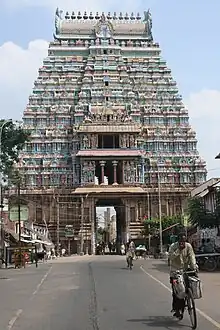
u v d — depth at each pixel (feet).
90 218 317.01
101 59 353.10
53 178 330.54
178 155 339.77
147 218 311.06
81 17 368.07
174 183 334.44
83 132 324.39
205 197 177.27
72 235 314.96
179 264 46.78
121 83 349.20
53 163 331.98
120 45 363.97
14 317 51.44
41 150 336.29
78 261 204.13
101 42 358.64
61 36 361.10
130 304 60.49
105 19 362.12
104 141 332.60
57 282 96.58
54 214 321.11
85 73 350.23
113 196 319.06
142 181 328.90
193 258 46.44
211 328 43.04
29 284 93.97
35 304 62.54
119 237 346.74
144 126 343.67
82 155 320.50
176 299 47.06
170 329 42.78
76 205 320.70
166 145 341.82
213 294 71.56
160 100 352.08
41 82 350.43
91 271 130.93
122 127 326.65
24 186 322.75
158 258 241.14
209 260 127.75
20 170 326.03
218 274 114.01
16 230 224.33
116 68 351.67
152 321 47.09
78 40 361.71
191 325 44.39
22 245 195.62
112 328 43.50
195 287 43.32
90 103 338.34
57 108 344.49
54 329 43.73
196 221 155.84
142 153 330.54
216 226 153.99
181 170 336.29
